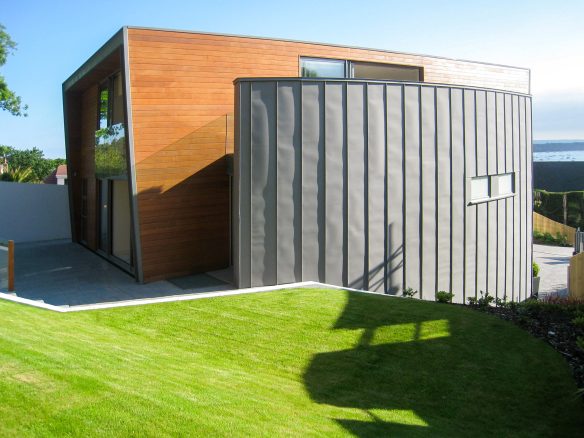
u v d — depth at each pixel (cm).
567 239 2964
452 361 607
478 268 1255
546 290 1725
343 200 1023
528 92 1838
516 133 1384
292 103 980
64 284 1102
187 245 1152
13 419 359
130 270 1238
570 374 582
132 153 1077
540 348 646
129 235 1335
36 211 1956
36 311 757
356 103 1029
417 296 1115
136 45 1079
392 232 1076
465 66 1650
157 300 856
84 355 519
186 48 1135
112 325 722
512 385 557
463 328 702
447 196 1158
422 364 600
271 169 972
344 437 413
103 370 475
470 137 1205
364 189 1041
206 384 496
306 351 636
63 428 354
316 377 570
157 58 1102
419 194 1109
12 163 4297
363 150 1038
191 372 536
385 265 1070
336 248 1020
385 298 857
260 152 964
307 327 709
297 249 993
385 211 1066
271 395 502
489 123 1263
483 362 606
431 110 1122
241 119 949
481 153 1240
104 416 375
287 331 696
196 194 1158
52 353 502
